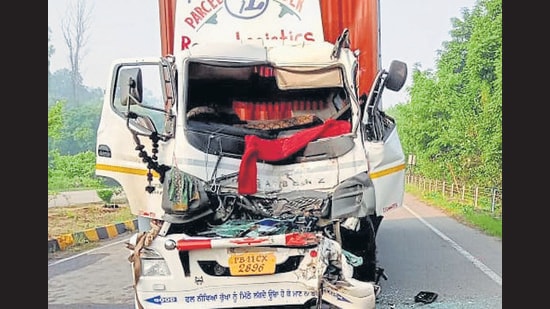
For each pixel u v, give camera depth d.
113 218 15.77
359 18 8.28
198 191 5.98
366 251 6.64
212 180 6.33
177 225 6.04
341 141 6.65
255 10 7.98
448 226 13.97
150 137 6.39
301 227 5.94
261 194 6.50
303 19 8.02
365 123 6.90
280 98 7.45
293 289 5.59
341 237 6.42
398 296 7.78
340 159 6.62
